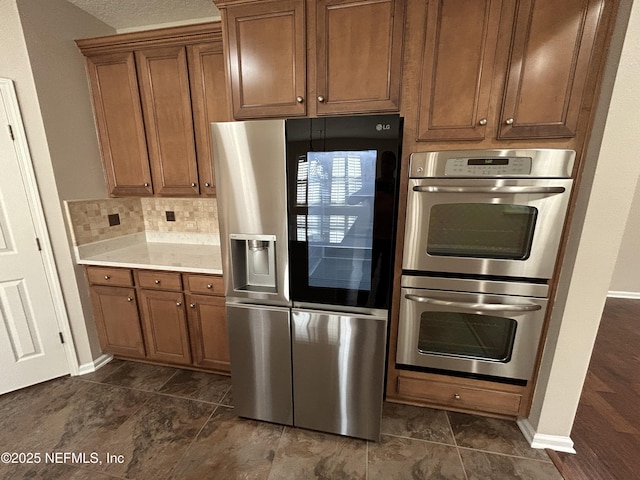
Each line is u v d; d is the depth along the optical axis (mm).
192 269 1975
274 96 1499
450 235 1509
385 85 1397
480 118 1359
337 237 1430
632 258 3502
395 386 1804
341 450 1590
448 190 1390
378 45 1364
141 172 2178
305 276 1492
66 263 2072
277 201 1432
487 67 1309
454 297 1554
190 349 2152
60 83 1941
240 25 1453
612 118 1208
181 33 1847
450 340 1673
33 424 1755
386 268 1391
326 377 1582
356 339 1485
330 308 1517
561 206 1351
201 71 1905
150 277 2076
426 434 1682
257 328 1607
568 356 1463
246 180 1445
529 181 1359
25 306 1977
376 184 1318
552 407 1538
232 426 1747
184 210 2537
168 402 1935
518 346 1563
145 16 2180
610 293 3611
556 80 1269
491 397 1683
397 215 1540
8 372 1976
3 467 1495
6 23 1703
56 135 1941
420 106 1404
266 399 1709
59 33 1922
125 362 2373
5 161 1793
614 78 1180
